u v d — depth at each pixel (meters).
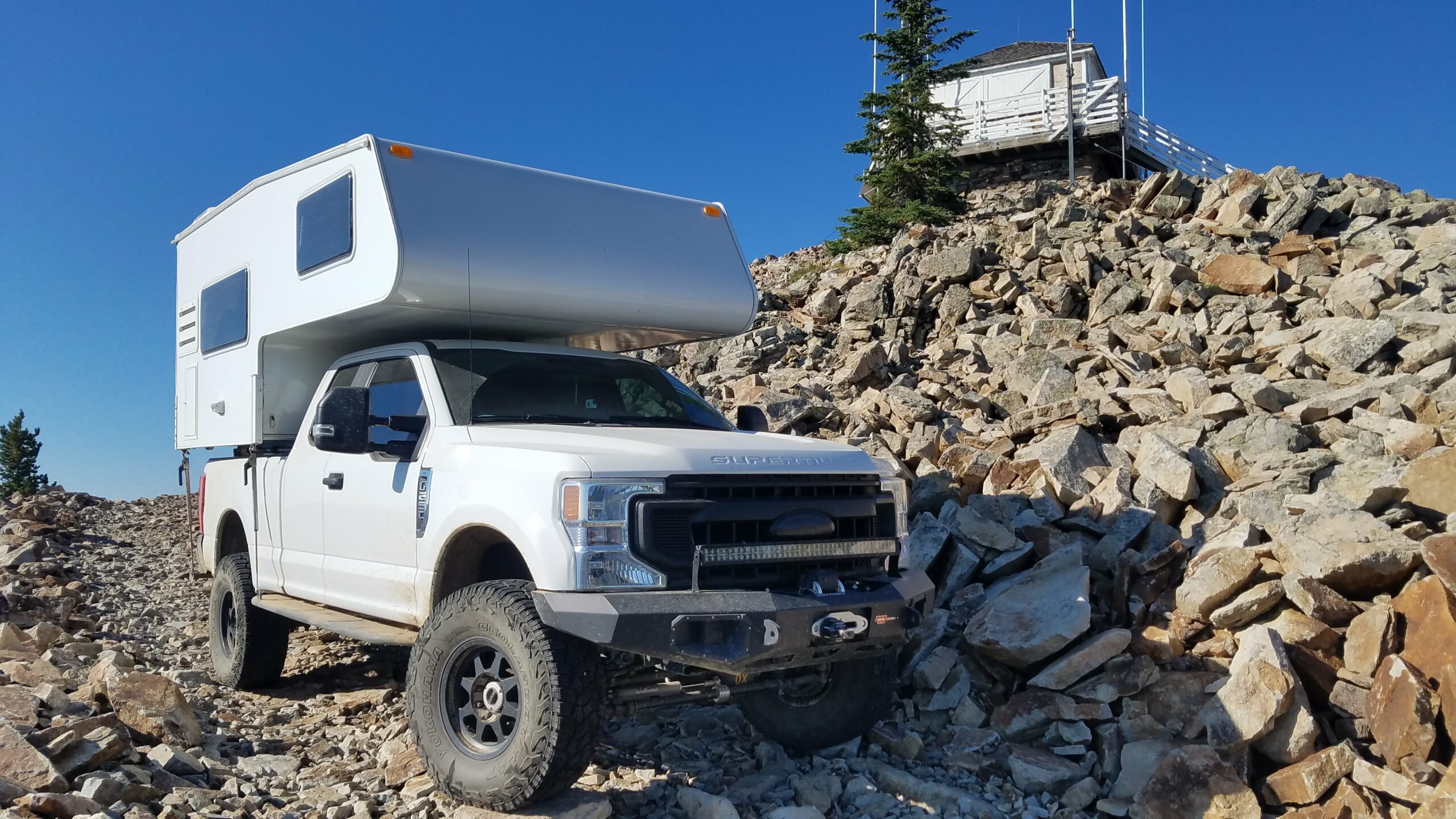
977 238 15.57
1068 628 5.54
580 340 7.22
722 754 5.43
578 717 4.18
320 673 7.47
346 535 5.75
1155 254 13.31
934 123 33.69
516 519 4.49
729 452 4.67
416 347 5.84
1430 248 11.94
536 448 4.65
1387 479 6.23
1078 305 13.11
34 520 16.44
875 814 4.69
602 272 6.25
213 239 7.73
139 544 15.60
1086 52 33.81
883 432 9.33
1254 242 13.66
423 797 4.70
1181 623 5.68
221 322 7.48
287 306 6.48
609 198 6.57
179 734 5.35
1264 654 4.83
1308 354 9.59
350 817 4.55
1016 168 33.03
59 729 4.76
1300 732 4.61
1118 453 7.89
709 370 13.59
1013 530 7.05
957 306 13.41
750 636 4.25
